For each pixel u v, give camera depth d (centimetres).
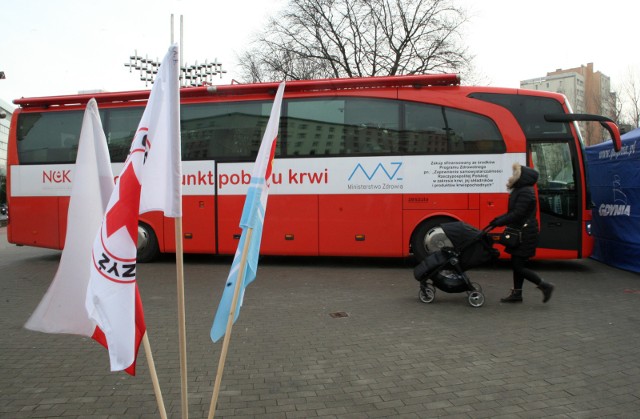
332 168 908
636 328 534
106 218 250
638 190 852
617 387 379
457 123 877
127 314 247
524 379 396
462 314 600
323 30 2447
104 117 993
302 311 622
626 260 890
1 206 4141
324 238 911
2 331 541
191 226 955
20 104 1018
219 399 362
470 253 639
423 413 338
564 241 852
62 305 271
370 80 891
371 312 614
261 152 301
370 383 391
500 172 862
